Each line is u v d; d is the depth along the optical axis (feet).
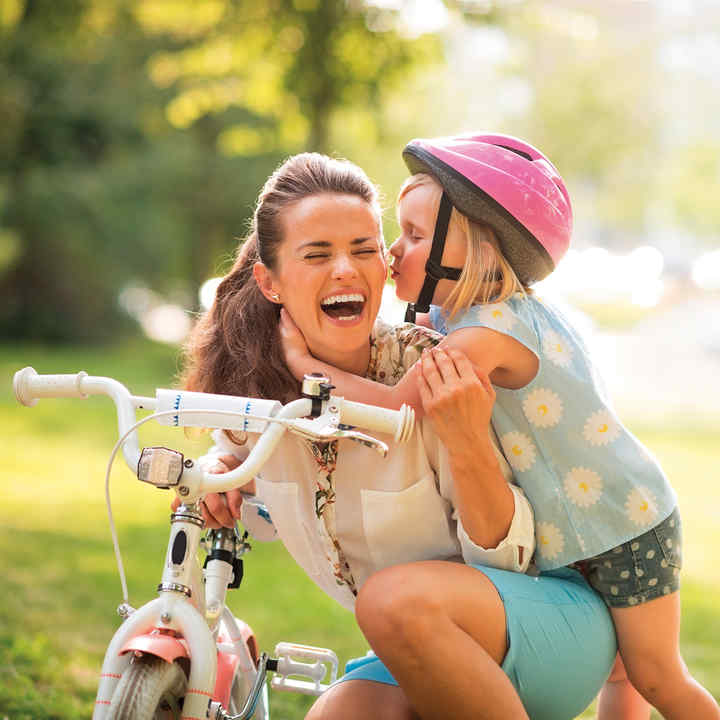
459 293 9.81
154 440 38.78
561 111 118.01
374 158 74.49
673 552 9.78
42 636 17.02
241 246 10.69
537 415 9.68
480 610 8.86
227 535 9.89
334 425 8.34
